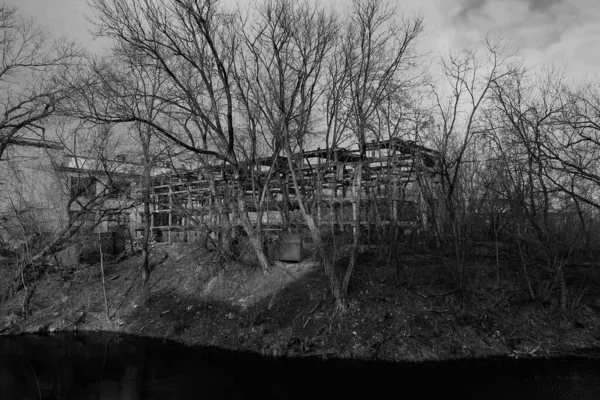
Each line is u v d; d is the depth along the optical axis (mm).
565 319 14469
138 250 23656
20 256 20062
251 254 18172
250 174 18844
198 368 12461
